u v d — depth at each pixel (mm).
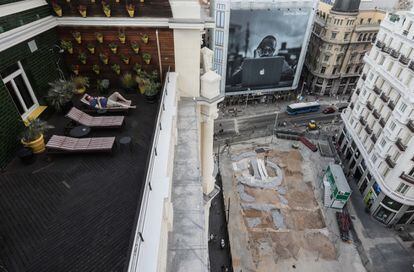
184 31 15078
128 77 15930
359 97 37531
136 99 15625
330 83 60094
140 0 14109
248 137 47000
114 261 7273
